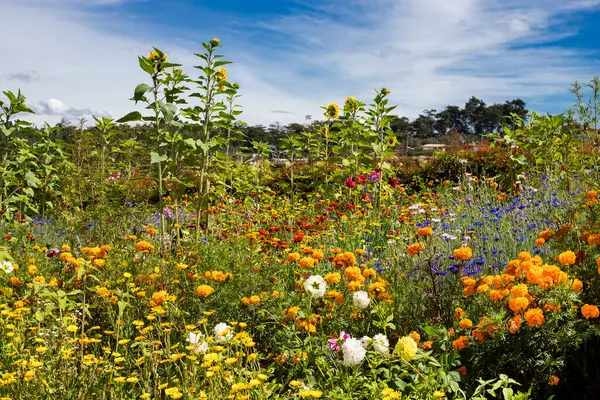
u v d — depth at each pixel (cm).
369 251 548
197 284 375
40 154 903
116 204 624
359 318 334
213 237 541
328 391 248
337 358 289
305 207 902
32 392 254
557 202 594
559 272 290
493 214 640
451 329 310
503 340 289
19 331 311
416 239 504
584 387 291
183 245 521
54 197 912
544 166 935
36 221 806
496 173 1100
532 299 290
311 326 297
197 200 672
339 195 859
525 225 570
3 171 731
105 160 869
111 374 274
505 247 491
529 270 293
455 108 9869
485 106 9706
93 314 386
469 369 291
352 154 899
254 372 263
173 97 646
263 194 933
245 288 365
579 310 307
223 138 698
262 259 443
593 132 740
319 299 340
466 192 914
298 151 1024
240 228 657
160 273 409
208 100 668
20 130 773
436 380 245
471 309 327
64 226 766
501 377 239
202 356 272
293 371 288
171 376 293
